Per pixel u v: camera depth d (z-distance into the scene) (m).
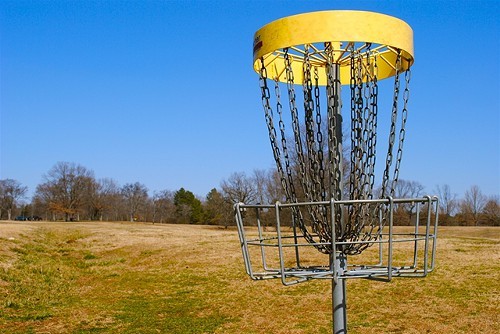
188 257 18.34
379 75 4.31
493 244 18.97
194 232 34.06
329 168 3.38
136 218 92.88
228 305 11.28
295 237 3.88
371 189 3.42
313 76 4.35
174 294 12.60
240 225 3.38
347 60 3.90
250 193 54.50
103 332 9.30
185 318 10.30
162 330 9.46
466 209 61.25
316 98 3.41
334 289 3.50
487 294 11.01
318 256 16.20
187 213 82.94
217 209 65.44
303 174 3.54
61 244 26.00
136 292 12.95
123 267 17.44
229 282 13.59
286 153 3.63
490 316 9.55
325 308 10.69
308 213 3.59
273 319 10.05
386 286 12.03
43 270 16.06
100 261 19.28
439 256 15.61
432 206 3.15
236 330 9.39
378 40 3.19
